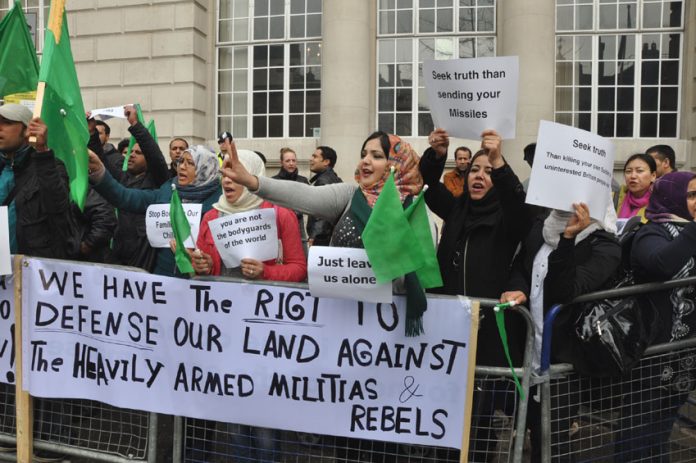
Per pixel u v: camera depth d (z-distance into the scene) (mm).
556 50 10312
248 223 2680
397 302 2471
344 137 10008
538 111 9352
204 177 3283
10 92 3828
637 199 4062
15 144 3160
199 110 11039
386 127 10883
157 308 2752
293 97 11250
